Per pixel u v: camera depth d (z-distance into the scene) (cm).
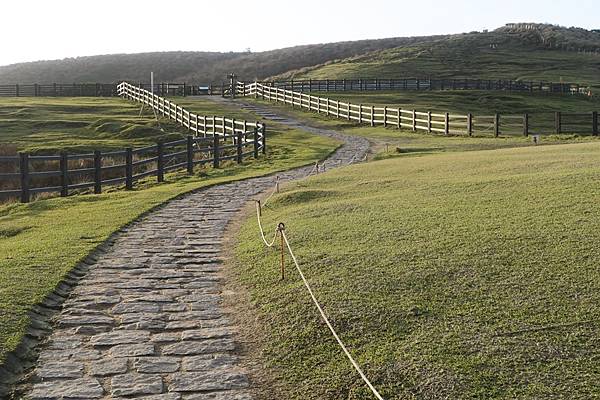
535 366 556
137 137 3406
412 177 1555
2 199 1881
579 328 612
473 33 12125
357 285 756
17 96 6038
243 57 12075
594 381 528
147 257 1009
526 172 1455
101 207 1465
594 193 1102
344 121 3934
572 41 11075
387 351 602
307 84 6081
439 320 652
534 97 5869
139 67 11350
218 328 709
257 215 1298
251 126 3155
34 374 601
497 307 669
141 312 759
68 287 852
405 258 831
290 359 619
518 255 803
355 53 11619
